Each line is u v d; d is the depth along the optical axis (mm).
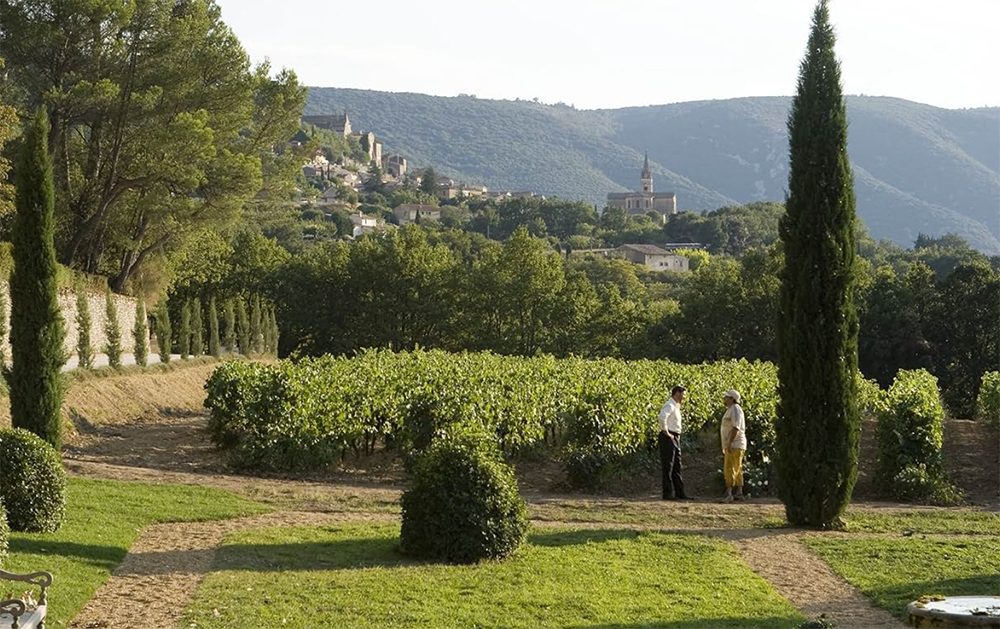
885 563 13555
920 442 20656
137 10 43250
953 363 61344
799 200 16438
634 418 21531
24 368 17969
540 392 22984
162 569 11477
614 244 199250
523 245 82188
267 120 50844
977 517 17719
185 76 45438
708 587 12000
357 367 24734
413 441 21125
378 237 112750
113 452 21625
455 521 12602
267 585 10977
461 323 80562
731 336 72250
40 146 18188
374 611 10172
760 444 22578
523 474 21328
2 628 7945
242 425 21328
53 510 12766
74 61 43031
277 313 78812
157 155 44000
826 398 16203
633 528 15633
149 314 52812
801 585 12438
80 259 49906
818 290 16281
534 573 12133
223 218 47781
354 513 16078
